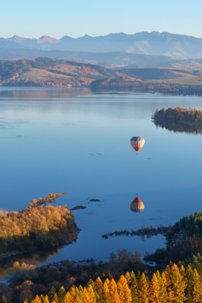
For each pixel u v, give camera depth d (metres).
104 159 185.12
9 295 77.50
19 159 183.00
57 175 161.00
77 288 70.25
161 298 72.38
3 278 86.81
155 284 72.38
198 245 90.56
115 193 142.62
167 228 112.75
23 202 133.88
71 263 90.38
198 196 142.00
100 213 124.56
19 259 95.62
